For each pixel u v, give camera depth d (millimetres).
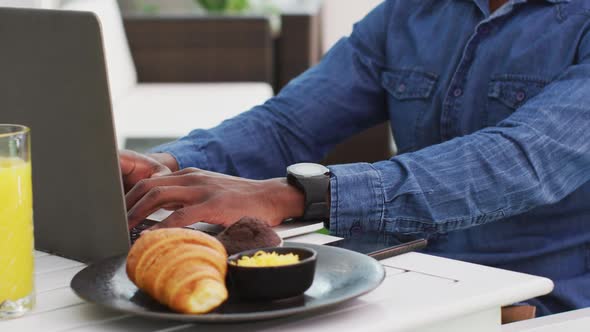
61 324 1033
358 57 1750
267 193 1292
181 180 1307
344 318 1027
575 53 1519
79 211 1200
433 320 1042
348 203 1271
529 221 1534
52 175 1216
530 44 1546
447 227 1301
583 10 1524
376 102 1759
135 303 1022
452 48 1638
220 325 1021
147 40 4367
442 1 1677
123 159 1416
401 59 1697
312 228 1298
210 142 1655
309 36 4375
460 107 1604
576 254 1525
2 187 1031
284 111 1720
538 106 1390
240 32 4379
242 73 4418
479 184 1306
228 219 1255
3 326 1030
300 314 1035
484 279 1123
